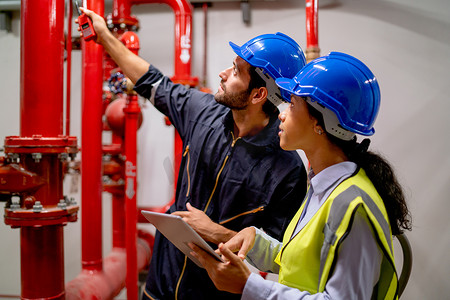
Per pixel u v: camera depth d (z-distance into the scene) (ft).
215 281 2.73
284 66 3.70
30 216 3.67
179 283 4.00
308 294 2.39
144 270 7.47
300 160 4.00
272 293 2.47
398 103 7.22
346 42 7.29
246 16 7.38
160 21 7.83
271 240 3.54
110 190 6.81
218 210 4.03
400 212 2.69
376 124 7.31
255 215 3.88
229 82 3.81
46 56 3.79
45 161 3.85
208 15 7.66
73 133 8.13
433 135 7.15
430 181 7.19
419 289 7.23
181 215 3.75
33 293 3.83
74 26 7.80
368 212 2.29
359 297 2.25
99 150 5.45
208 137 4.10
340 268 2.27
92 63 5.30
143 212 3.01
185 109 4.36
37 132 3.81
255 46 3.73
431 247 7.20
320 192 2.64
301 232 2.59
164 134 7.88
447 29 7.02
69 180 8.12
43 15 3.76
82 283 5.30
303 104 2.70
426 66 7.12
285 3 7.40
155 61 7.88
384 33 7.20
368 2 7.21
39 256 3.83
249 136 3.98
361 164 2.71
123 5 5.91
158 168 7.89
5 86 8.25
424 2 7.07
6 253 8.30
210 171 4.03
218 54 7.64
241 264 2.61
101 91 5.40
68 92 4.49
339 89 2.58
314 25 4.85
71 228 8.18
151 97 4.44
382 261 2.49
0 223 8.29
